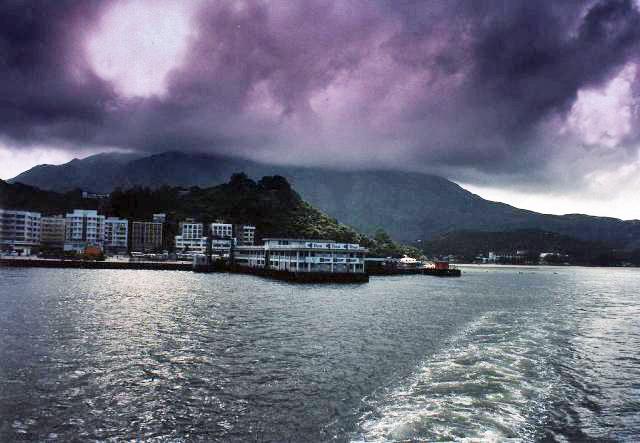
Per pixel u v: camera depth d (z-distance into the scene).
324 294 147.25
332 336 76.25
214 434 38.38
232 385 49.84
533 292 190.38
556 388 49.69
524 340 74.62
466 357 61.75
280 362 59.00
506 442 36.31
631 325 97.06
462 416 40.97
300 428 39.34
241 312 99.38
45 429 38.78
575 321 101.12
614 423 41.03
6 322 80.56
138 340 69.12
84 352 61.53
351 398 46.22
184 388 48.72
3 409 42.28
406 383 50.84
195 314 94.38
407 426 38.72
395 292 166.25
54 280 166.00
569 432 38.97
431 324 91.38
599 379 53.88
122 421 40.59
